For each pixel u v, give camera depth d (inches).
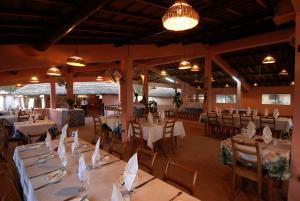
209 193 124.7
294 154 108.3
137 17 150.3
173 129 208.2
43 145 132.4
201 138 272.8
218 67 451.8
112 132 259.3
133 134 202.4
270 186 111.0
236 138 144.3
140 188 70.8
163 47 270.8
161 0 128.8
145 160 114.5
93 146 126.3
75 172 86.0
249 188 130.6
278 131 229.3
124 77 249.9
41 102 645.3
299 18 107.0
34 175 84.1
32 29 156.3
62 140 121.2
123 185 72.1
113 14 144.3
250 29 235.9
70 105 404.2
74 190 70.3
